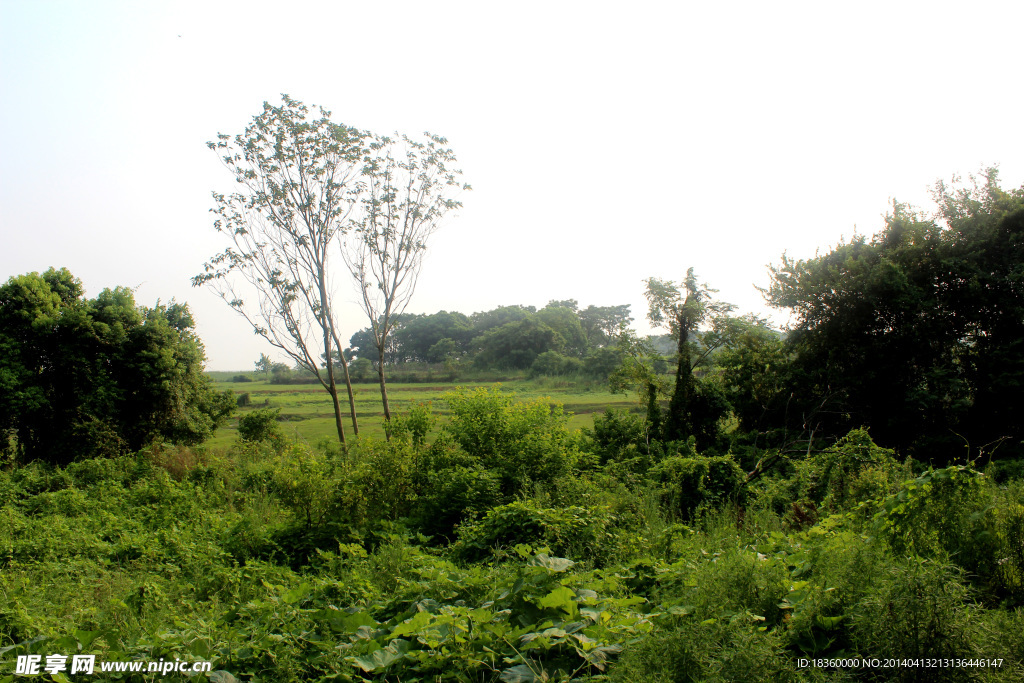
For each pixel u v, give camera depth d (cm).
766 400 1775
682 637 345
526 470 1088
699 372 1867
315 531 955
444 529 975
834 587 423
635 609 475
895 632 339
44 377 1962
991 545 464
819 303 1738
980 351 1594
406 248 2016
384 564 703
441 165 1997
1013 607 428
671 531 767
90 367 2023
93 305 2141
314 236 1938
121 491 1388
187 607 673
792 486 1126
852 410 1652
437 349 8956
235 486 1484
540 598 454
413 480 1069
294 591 624
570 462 1134
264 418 2127
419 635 423
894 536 510
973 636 335
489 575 572
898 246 1712
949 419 1567
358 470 1033
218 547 915
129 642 489
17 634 553
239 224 1886
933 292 1641
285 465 1070
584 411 3341
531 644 385
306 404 4641
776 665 326
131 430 2066
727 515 914
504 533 794
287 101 1841
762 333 1752
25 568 825
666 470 1116
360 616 488
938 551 471
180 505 1227
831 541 543
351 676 400
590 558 698
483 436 1179
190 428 2219
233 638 488
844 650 371
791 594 437
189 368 2338
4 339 1883
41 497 1238
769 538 716
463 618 438
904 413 1577
